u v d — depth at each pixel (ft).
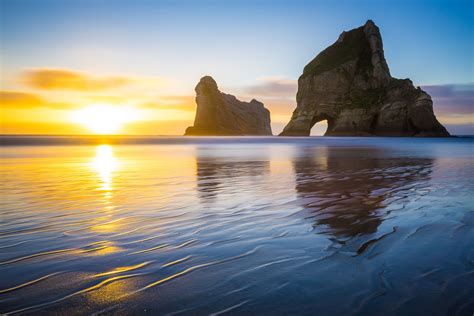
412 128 400.47
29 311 11.33
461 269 14.65
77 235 19.97
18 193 35.04
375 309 11.42
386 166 61.72
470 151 113.91
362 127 432.25
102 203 29.53
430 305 11.66
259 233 20.22
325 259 15.92
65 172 55.83
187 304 11.81
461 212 25.27
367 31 492.13
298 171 54.34
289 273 14.33
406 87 416.05
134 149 149.07
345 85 467.11
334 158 83.15
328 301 11.96
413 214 24.75
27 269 14.83
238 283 13.41
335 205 28.07
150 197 32.32
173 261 15.76
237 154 104.17
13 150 142.72
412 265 15.12
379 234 19.85
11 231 20.83
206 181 43.47
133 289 12.94
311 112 470.80
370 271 14.49
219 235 19.84
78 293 12.62
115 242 18.63
